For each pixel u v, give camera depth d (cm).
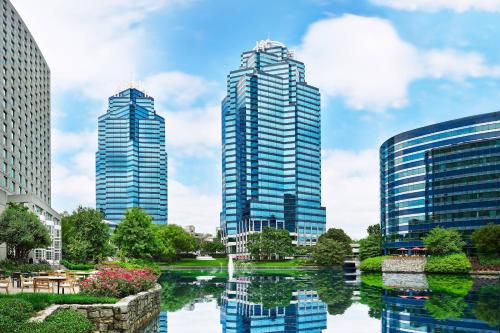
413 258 11475
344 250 16475
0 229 6225
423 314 3716
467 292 5528
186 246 19625
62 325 2195
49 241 6606
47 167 13962
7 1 10288
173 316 3884
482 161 14300
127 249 9619
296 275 11006
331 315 3825
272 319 3681
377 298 5019
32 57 12306
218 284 7775
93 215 9619
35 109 12531
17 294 2772
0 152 9425
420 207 15575
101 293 3192
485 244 10981
